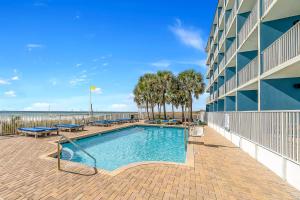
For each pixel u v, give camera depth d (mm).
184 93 31125
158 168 6082
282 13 8836
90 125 21312
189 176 5414
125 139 16375
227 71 17875
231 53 15969
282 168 5484
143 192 4312
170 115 41062
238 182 5082
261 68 9352
